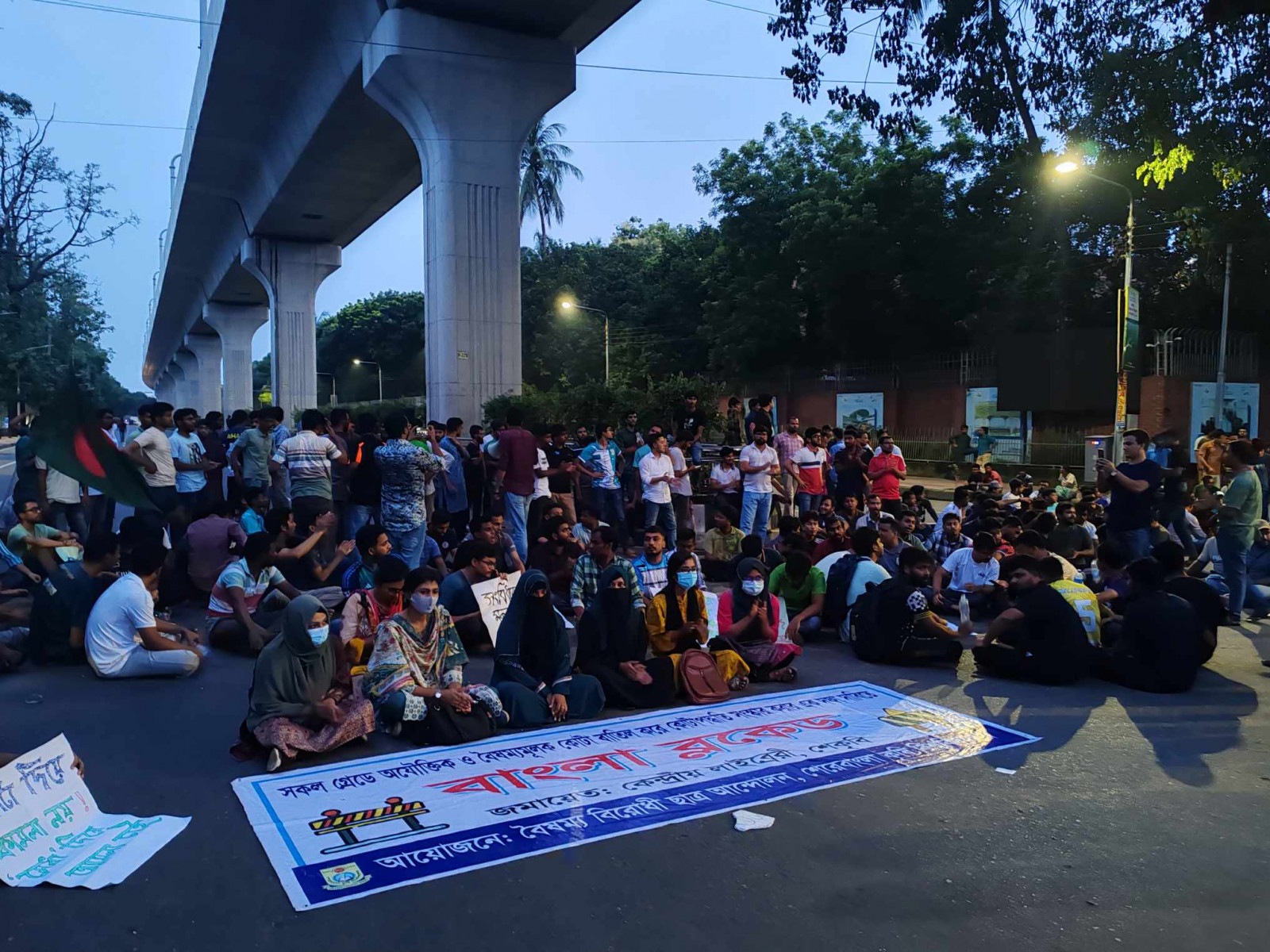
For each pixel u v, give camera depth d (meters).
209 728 5.41
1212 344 26.31
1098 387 26.73
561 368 44.91
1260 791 4.60
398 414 8.58
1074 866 3.75
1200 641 6.61
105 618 6.32
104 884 3.52
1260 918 3.36
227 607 7.22
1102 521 11.85
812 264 33.16
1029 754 5.10
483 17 18.17
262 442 10.80
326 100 21.19
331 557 9.35
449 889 3.51
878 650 7.17
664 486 11.48
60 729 5.36
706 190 36.19
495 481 10.56
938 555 10.09
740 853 3.83
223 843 3.89
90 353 49.28
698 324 43.09
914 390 32.28
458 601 7.26
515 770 4.74
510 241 19.03
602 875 3.63
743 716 5.71
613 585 6.09
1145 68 11.12
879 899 3.46
